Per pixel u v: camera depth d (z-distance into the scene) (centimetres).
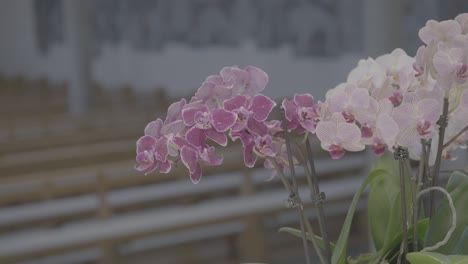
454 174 105
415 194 100
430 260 84
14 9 1698
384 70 98
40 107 1112
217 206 502
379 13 527
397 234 101
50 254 444
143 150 91
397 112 88
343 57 798
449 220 100
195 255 538
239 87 94
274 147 96
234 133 89
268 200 510
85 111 1077
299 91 880
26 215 498
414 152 109
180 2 1102
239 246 529
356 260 107
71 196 548
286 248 540
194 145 88
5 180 509
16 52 1727
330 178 626
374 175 100
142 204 534
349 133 89
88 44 1090
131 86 1265
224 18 1005
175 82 1148
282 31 897
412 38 708
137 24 1234
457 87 93
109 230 460
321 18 829
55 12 1512
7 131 826
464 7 650
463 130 97
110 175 500
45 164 583
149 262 523
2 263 434
